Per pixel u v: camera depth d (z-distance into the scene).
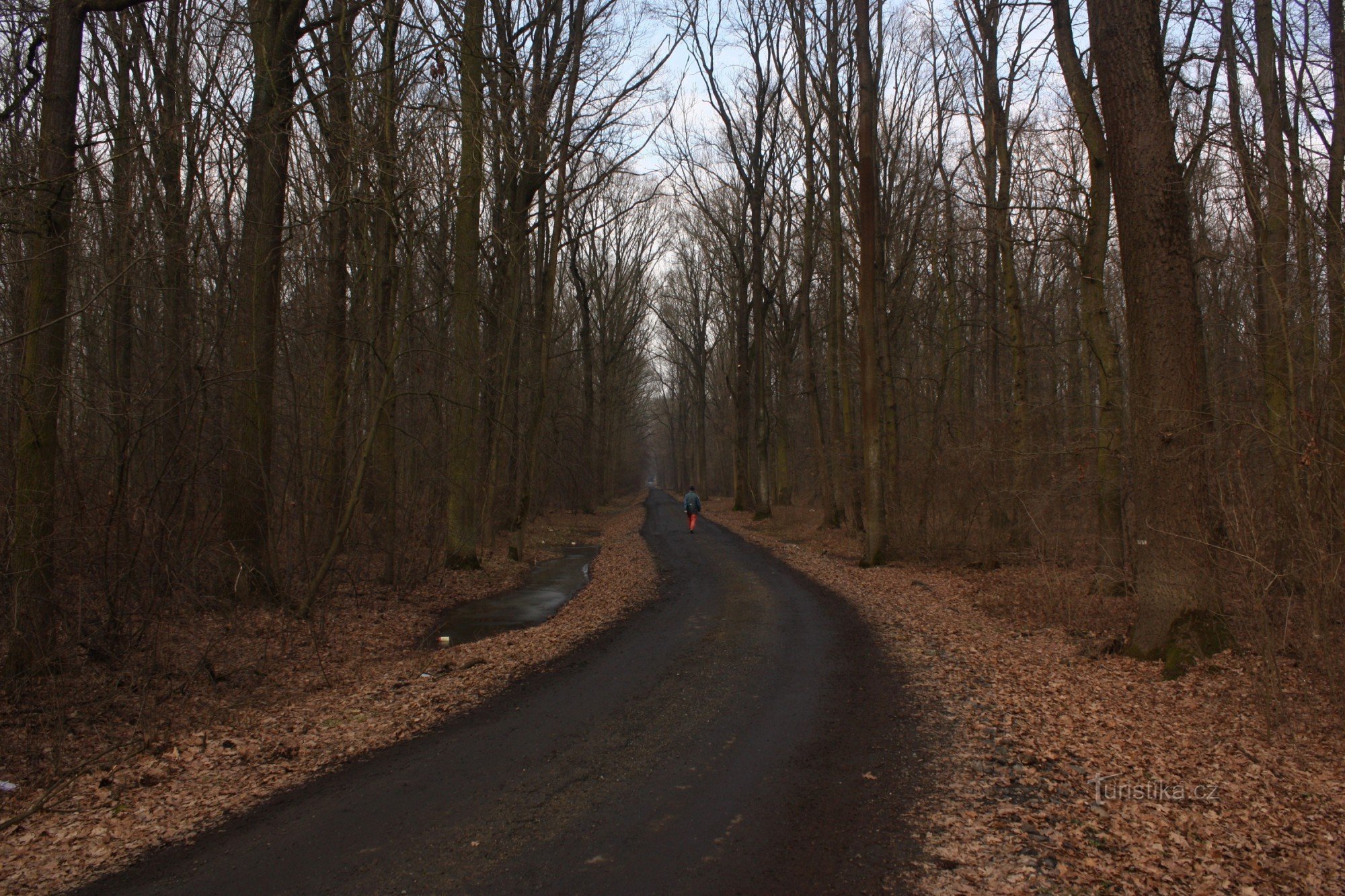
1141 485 8.03
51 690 7.08
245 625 10.84
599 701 7.50
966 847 4.32
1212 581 7.64
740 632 10.80
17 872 4.32
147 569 8.72
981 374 23.00
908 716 6.79
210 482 11.41
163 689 7.88
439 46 10.89
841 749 5.98
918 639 10.02
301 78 11.62
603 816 4.86
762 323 32.28
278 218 11.56
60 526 7.81
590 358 39.62
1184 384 7.71
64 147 7.61
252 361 11.37
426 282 17.80
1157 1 7.87
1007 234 14.34
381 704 7.61
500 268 19.69
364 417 14.17
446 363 17.14
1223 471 7.60
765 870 4.12
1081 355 19.30
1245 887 3.78
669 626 11.39
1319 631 6.63
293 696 8.06
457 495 17.97
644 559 20.81
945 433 19.56
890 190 21.62
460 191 15.38
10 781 5.70
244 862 4.36
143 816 5.04
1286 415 8.05
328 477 12.80
